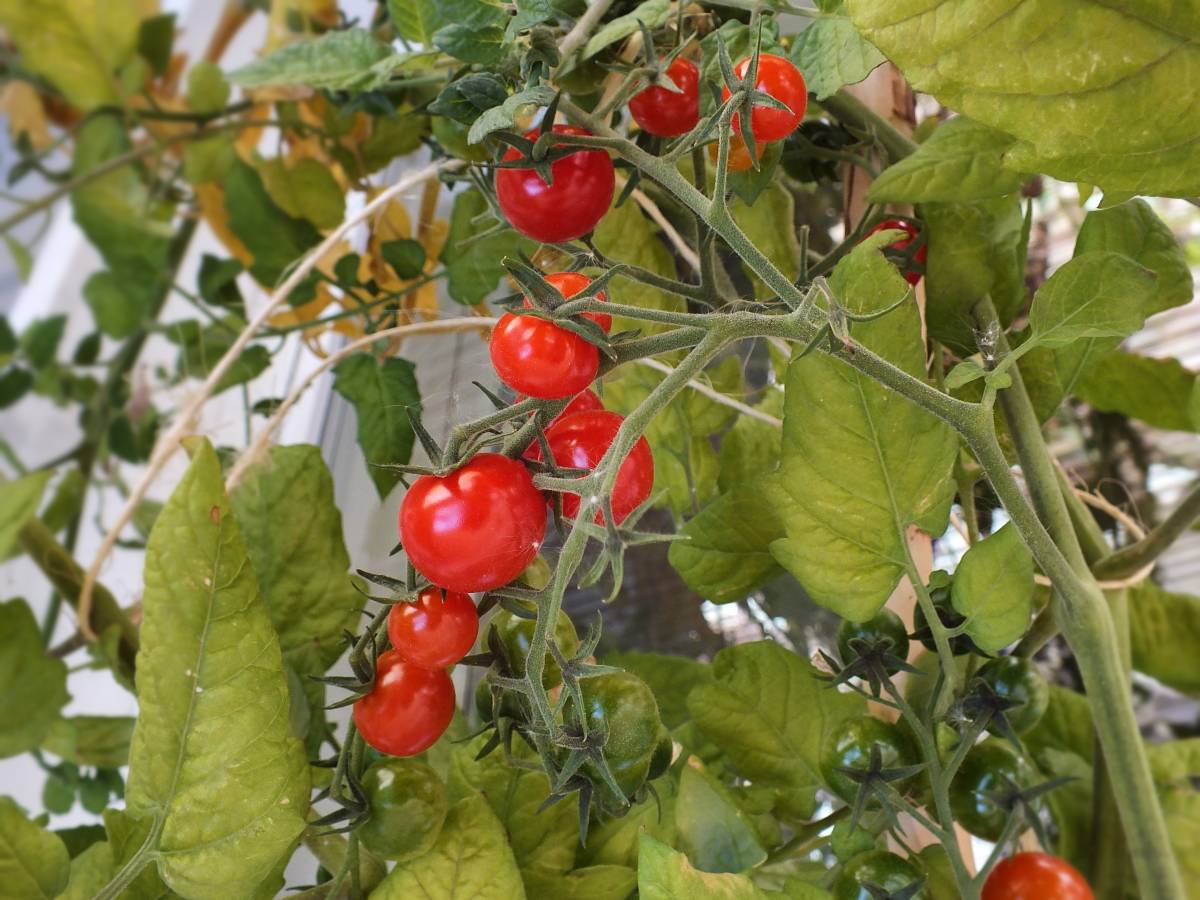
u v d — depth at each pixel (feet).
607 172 0.66
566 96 0.71
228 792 0.71
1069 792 1.13
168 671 0.70
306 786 0.73
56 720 0.89
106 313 1.04
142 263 1.05
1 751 0.85
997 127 0.65
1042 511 0.81
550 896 0.84
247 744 0.71
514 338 0.53
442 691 0.68
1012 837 0.82
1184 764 1.09
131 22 0.97
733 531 0.91
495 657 0.66
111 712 1.22
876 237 0.72
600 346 0.54
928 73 0.63
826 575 0.77
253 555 0.91
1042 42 0.62
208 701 0.70
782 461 0.75
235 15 1.16
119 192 1.02
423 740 0.68
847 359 0.60
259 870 0.72
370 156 1.18
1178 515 0.88
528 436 0.59
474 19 0.63
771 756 0.93
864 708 0.92
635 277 0.67
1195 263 2.45
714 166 0.80
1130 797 0.80
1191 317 2.43
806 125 1.02
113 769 1.02
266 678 0.71
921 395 0.64
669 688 1.11
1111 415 1.88
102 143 1.00
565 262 0.97
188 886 0.71
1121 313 0.68
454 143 0.86
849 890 0.77
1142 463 1.88
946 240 0.87
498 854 0.76
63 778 1.03
